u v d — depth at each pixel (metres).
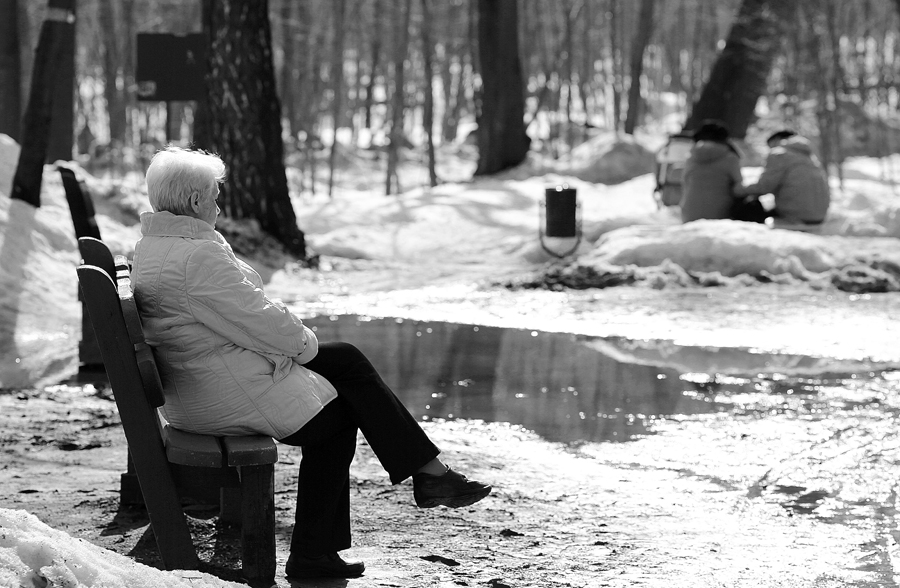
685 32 58.62
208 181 4.34
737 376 9.59
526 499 5.88
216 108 18.95
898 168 33.25
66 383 9.31
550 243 18.53
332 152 33.38
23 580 2.93
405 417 4.43
